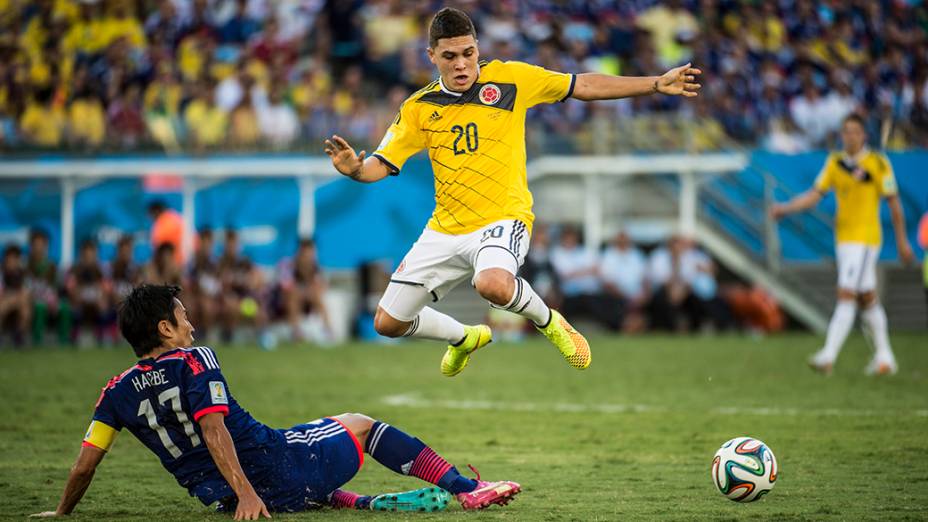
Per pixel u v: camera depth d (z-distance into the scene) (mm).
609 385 47812
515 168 25438
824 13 96000
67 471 27703
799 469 27141
